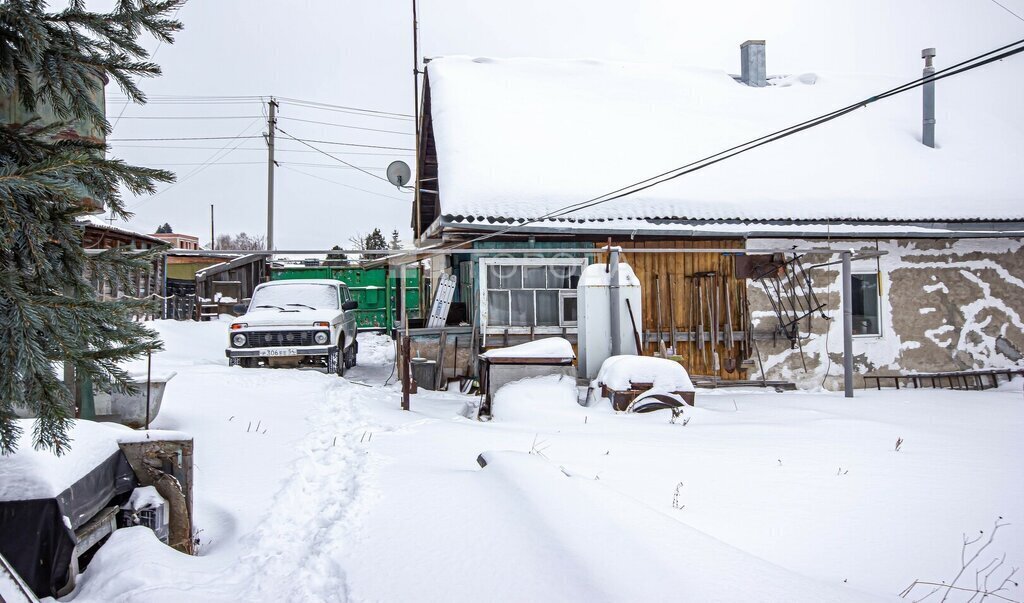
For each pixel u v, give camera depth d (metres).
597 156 12.84
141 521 3.71
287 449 6.05
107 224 11.55
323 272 21.22
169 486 3.80
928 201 12.39
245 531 4.03
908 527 4.26
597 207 11.52
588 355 9.81
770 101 15.77
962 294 12.44
